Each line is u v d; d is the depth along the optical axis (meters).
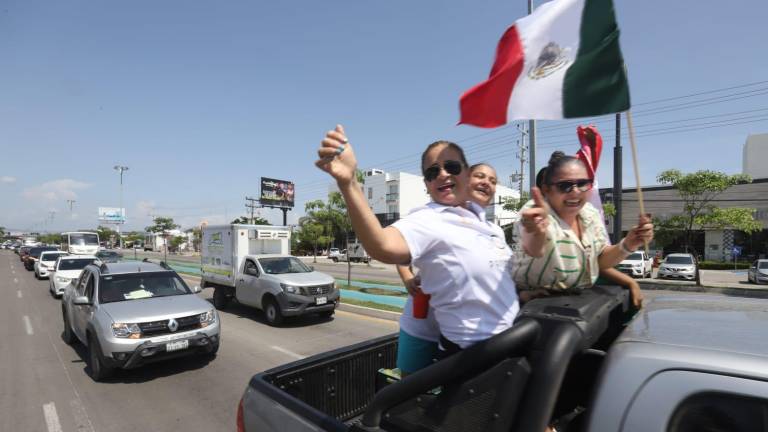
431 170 1.60
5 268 28.50
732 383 1.09
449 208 1.55
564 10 1.83
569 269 1.60
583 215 1.90
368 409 1.43
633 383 1.19
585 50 1.79
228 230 11.21
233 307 11.85
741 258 30.66
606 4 1.77
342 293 14.24
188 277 20.95
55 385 5.48
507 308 1.42
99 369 5.54
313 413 1.82
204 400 4.99
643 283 18.05
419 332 1.86
